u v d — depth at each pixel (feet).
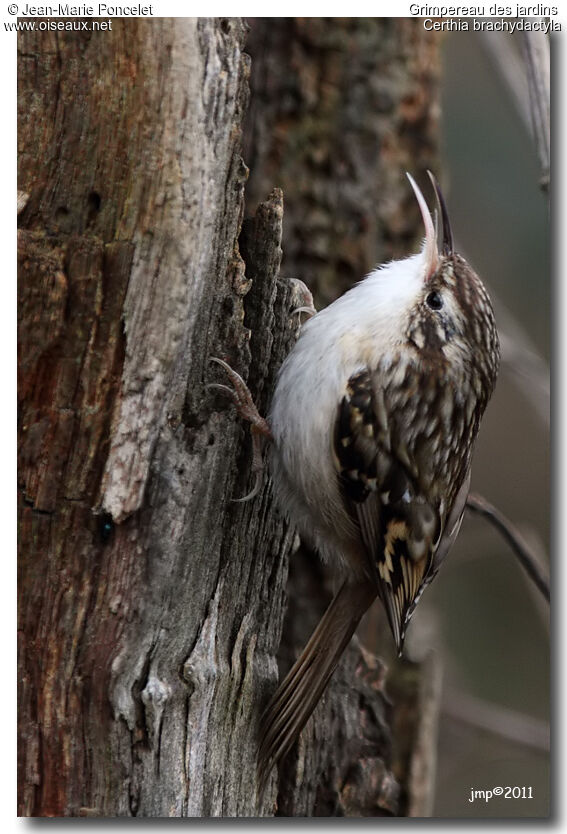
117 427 15.30
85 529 15.49
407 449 18.08
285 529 18.58
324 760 21.26
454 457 19.04
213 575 16.44
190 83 14.85
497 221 29.76
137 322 15.15
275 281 17.44
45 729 15.46
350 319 17.70
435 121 25.38
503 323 25.02
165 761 15.69
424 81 25.09
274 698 17.90
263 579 18.15
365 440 17.63
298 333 18.62
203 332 15.84
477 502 21.35
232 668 16.92
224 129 15.47
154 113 14.94
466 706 25.55
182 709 15.90
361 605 18.83
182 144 14.90
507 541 21.43
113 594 15.51
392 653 24.39
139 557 15.52
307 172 24.29
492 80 29.78
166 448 15.46
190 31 14.85
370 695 22.27
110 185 15.28
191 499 15.76
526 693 29.45
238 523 16.98
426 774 24.04
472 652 29.66
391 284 18.07
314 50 24.21
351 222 24.39
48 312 15.38
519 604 30.17
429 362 17.98
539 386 23.06
